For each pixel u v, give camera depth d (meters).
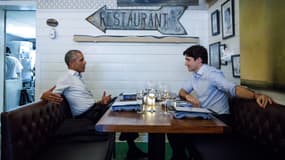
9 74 6.07
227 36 3.38
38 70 4.24
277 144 1.92
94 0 4.24
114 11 4.26
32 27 7.25
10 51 6.53
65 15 4.24
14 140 1.75
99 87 4.29
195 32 4.29
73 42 4.26
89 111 3.24
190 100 2.78
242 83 2.84
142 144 4.20
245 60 2.76
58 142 2.45
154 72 4.32
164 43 4.29
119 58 4.30
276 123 1.94
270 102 2.12
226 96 2.86
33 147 2.02
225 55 3.46
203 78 2.82
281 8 2.04
